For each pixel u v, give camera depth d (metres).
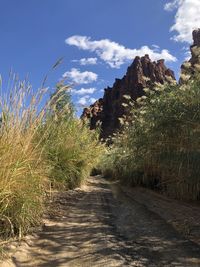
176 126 8.69
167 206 8.05
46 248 4.93
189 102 8.48
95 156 14.56
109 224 6.36
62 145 9.80
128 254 4.67
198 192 8.31
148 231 5.83
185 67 9.02
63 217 6.74
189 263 4.33
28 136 5.66
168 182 9.52
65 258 4.58
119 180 15.89
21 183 5.18
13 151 5.18
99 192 11.25
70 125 10.89
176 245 5.04
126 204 8.70
